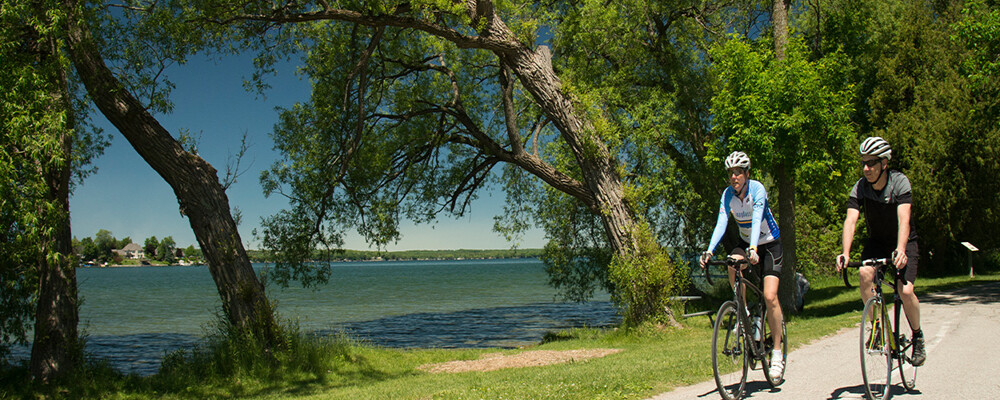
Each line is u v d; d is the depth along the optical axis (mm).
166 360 12312
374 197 19406
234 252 12852
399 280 103000
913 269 5051
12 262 10805
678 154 20156
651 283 15180
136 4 14070
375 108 19109
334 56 17672
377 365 12977
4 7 9703
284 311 37812
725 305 4977
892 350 5098
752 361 5359
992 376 5758
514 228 22641
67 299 11242
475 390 7133
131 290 75812
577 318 30250
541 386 6719
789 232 16516
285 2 15070
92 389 10469
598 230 22625
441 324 28781
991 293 18188
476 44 15891
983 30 17062
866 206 5211
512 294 55875
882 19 31109
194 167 12930
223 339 12258
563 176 17688
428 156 20484
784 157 14930
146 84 12484
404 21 15070
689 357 8375
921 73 29922
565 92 16422
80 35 12094
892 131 29172
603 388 6145
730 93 15578
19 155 9305
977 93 27031
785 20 17406
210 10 14273
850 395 5086
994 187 28234
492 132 21500
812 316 15961
